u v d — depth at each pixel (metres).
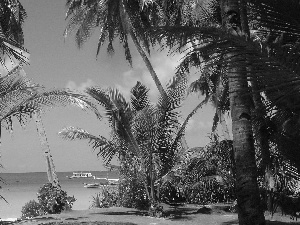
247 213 5.35
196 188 17.12
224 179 16.12
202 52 3.69
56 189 17.53
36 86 13.05
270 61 3.41
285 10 3.80
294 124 4.62
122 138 14.59
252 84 5.35
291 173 4.94
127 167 16.95
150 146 14.76
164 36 3.69
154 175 14.80
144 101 17.44
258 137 8.04
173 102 14.68
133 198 17.50
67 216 15.02
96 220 13.54
